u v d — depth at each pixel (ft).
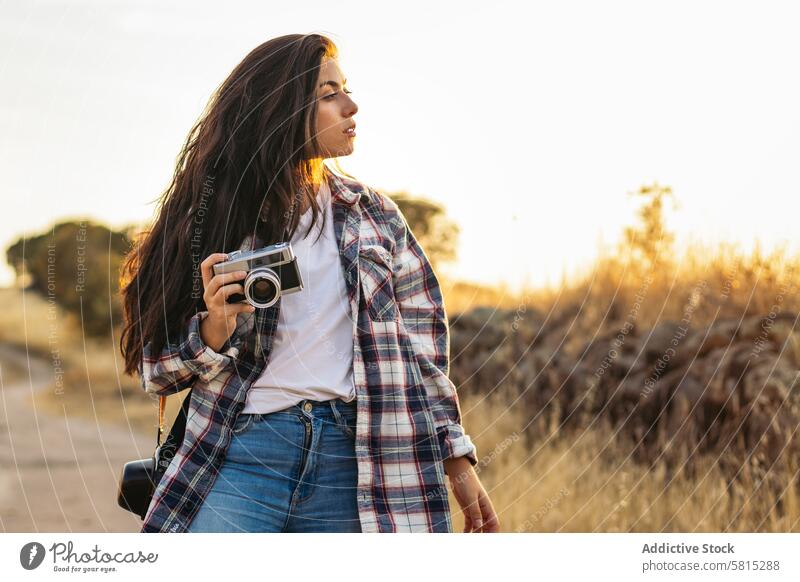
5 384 45.29
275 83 6.56
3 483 21.61
